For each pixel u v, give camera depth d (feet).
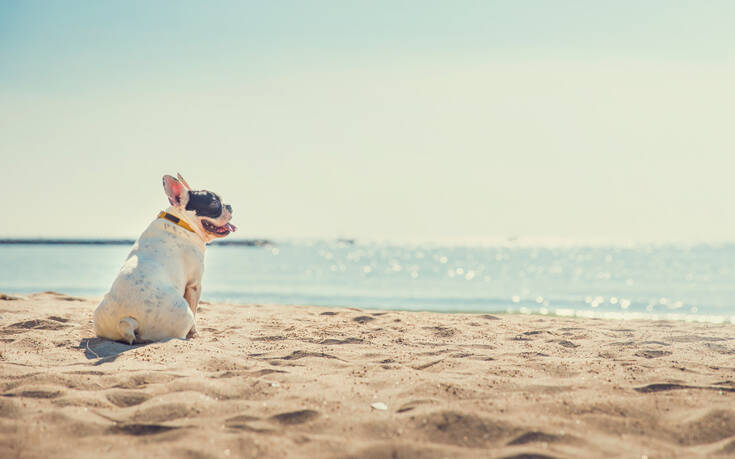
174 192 9.05
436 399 6.76
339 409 6.63
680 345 8.71
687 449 5.88
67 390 6.91
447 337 9.22
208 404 6.66
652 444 5.97
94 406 6.66
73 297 12.73
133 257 8.86
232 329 9.57
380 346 8.63
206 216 9.16
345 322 10.23
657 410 6.59
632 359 7.96
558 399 6.74
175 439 6.06
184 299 8.79
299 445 5.93
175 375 7.29
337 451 5.78
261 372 7.41
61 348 8.32
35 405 6.66
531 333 9.45
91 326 9.45
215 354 8.00
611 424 6.38
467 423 6.34
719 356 8.16
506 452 5.67
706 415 6.44
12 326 9.33
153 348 8.17
